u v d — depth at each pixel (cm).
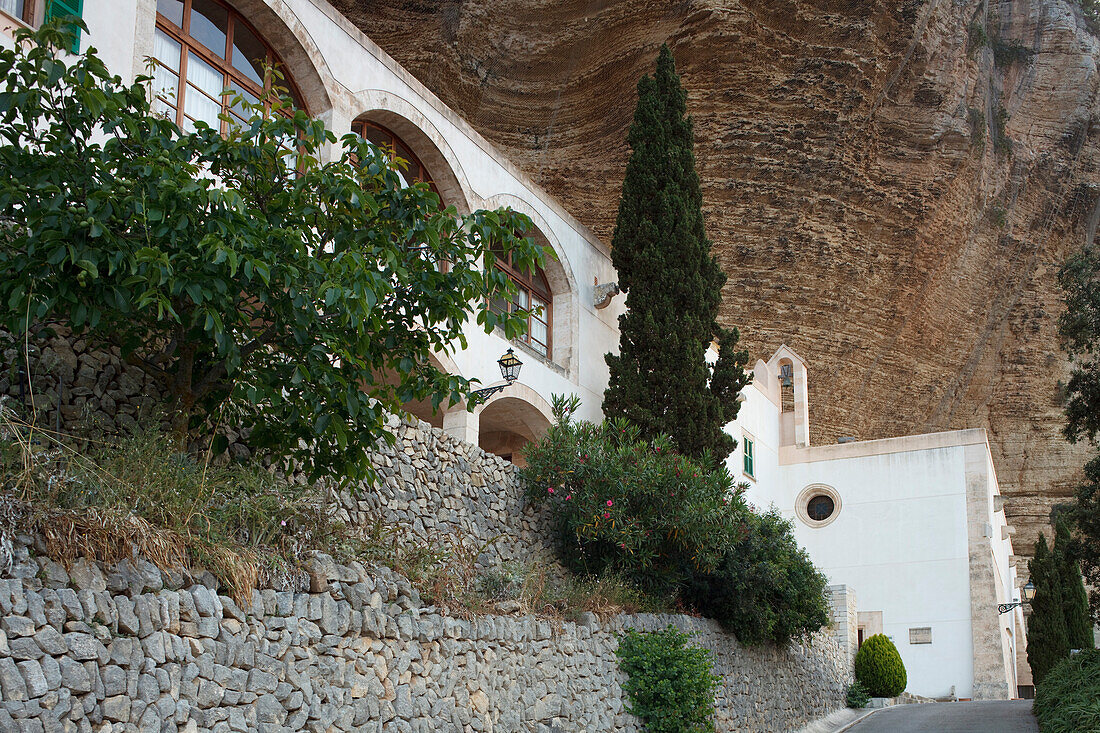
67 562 579
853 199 3569
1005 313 3919
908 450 2967
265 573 723
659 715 1186
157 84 1251
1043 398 3956
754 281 3528
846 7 3356
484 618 959
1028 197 3906
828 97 3434
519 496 1421
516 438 2028
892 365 3759
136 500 662
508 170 1875
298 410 827
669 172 1991
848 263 3594
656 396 1858
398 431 1231
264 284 774
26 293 689
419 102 1666
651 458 1447
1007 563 3391
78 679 556
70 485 630
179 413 835
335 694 741
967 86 3684
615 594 1295
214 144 848
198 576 671
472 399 981
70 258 691
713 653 1466
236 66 1407
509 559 1312
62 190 711
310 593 761
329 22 1499
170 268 689
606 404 1873
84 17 1114
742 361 1981
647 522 1402
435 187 1731
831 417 3666
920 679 2777
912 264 3678
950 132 3625
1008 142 3825
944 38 3572
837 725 1934
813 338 3594
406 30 3247
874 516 2959
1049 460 3962
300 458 903
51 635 549
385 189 941
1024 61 3925
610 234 3403
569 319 1997
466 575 1037
